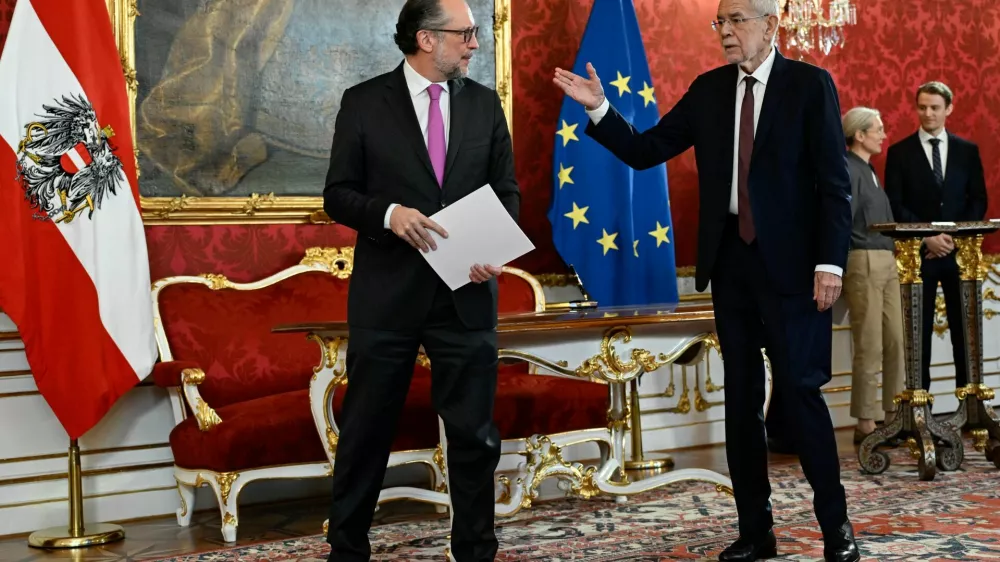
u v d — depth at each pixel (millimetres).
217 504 5020
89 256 4434
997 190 7824
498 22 5887
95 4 4578
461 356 3197
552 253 6117
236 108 5227
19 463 4672
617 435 4711
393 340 3178
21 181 4328
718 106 3418
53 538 4332
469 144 3230
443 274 3113
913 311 5242
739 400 3477
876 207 6227
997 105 7832
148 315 4574
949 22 7605
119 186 4543
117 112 4570
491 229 3098
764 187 3305
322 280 5281
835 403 6977
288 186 5363
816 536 3916
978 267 5496
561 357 4160
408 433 4562
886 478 5184
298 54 5371
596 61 5996
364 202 3111
